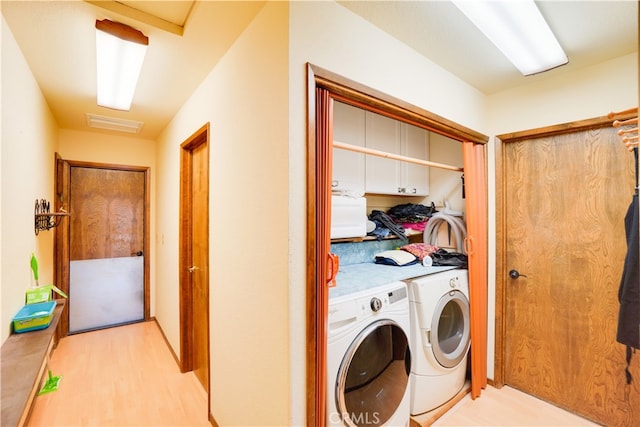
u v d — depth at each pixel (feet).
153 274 12.03
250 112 4.54
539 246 6.78
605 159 5.91
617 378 5.78
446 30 4.76
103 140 10.88
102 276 11.08
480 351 6.95
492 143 7.24
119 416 6.31
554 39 4.85
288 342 3.66
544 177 6.70
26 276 5.66
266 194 4.10
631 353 5.59
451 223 7.98
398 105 4.94
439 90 5.83
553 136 6.56
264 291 4.15
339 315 4.47
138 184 11.75
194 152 8.02
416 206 9.25
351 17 4.30
